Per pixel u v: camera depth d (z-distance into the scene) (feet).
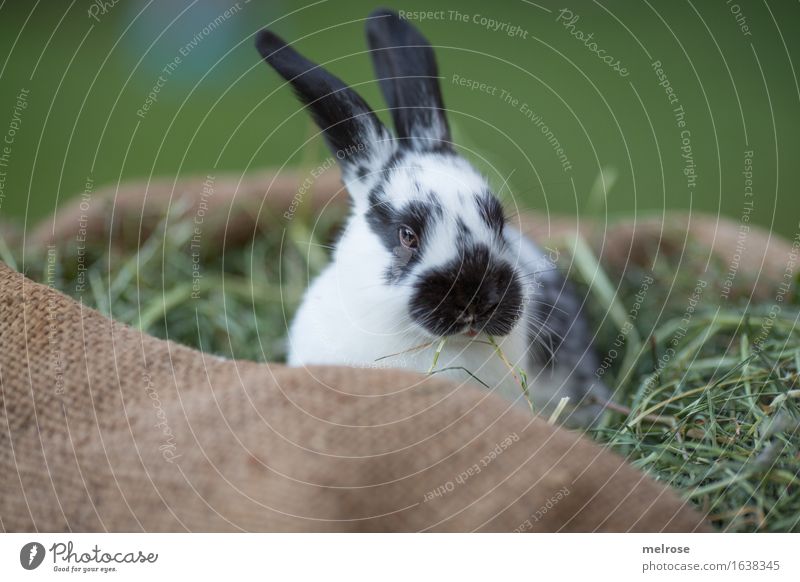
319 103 8.72
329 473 5.07
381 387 5.51
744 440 6.88
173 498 5.25
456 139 13.52
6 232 12.17
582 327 10.54
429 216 7.92
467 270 7.61
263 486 5.11
